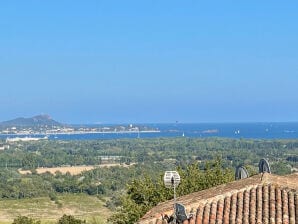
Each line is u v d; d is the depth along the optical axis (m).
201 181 39.75
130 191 40.78
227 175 40.75
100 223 103.00
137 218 38.50
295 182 24.55
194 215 22.03
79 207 143.25
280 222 20.92
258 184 23.50
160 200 38.84
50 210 139.88
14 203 149.50
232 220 21.39
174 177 22.67
